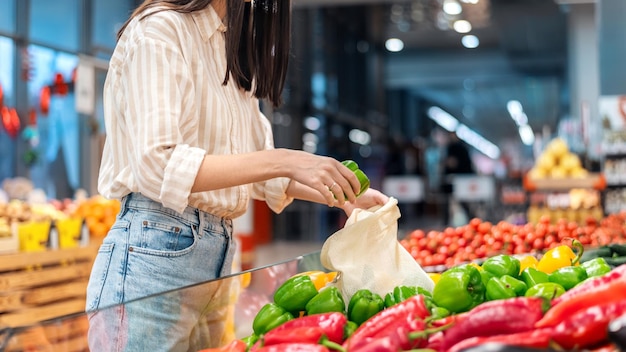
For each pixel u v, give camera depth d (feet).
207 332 5.21
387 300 5.57
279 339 4.66
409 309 4.62
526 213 25.62
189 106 6.08
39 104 30.71
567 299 4.11
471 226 12.51
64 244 15.30
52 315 14.29
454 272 5.29
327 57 59.21
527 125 95.25
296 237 53.62
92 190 32.27
